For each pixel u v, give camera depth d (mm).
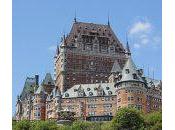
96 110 184250
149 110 177000
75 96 188250
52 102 193750
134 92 172375
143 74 189875
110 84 190125
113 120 118688
